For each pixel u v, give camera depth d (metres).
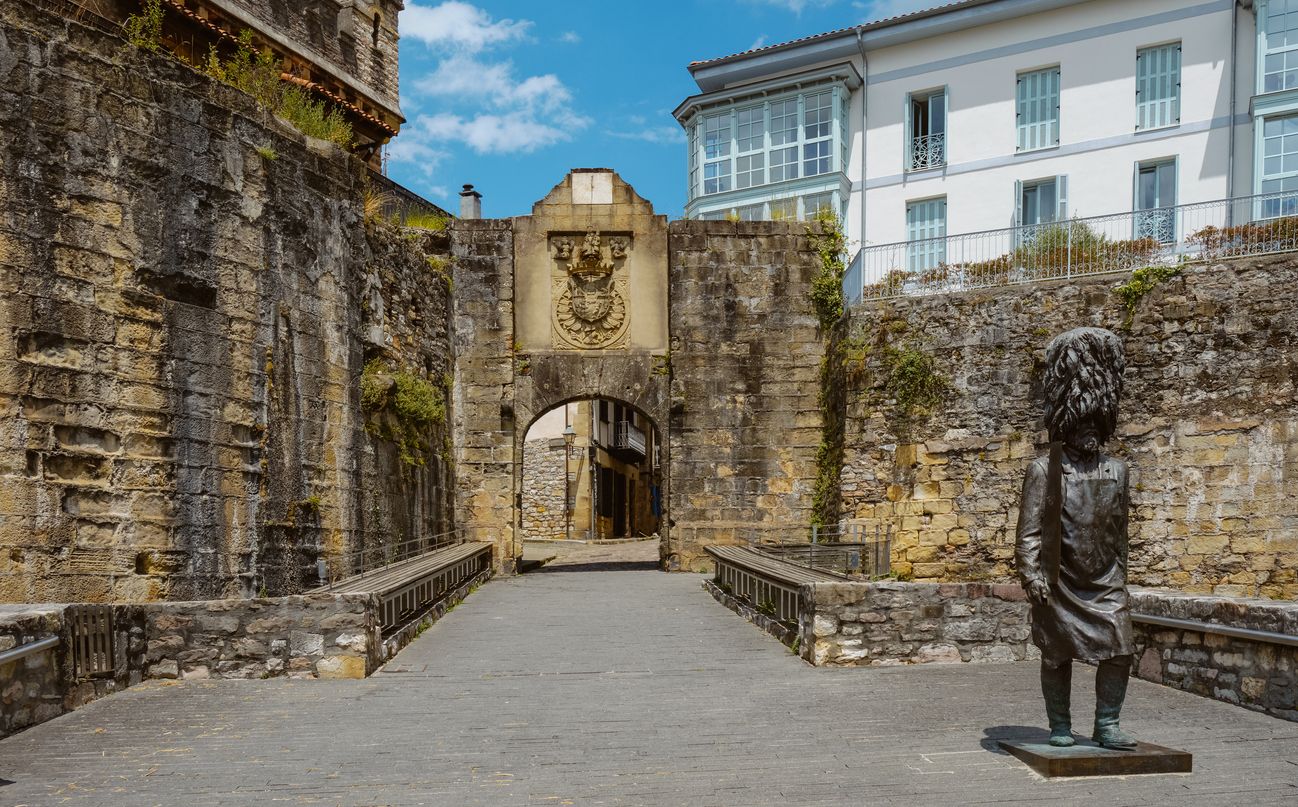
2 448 10.37
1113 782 5.63
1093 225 19.73
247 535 12.59
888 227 27.34
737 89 28.66
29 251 10.71
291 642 9.20
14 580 10.34
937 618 9.79
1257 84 23.30
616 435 39.19
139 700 8.18
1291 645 7.04
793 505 20.42
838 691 8.45
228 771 6.11
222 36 20.14
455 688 8.73
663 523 21.16
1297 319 15.16
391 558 16.17
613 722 7.39
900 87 27.52
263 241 13.20
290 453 13.41
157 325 11.79
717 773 5.97
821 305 20.84
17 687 7.17
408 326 18.08
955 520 17.09
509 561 20.30
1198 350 15.76
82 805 5.46
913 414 17.58
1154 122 24.75
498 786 5.76
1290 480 14.93
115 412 11.30
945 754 6.32
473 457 20.50
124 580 11.21
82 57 11.35
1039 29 26.03
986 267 18.55
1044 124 25.97
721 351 20.72
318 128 15.47
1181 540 15.54
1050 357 6.11
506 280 20.89
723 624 12.85
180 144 12.23
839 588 9.78
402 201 21.28
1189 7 24.41
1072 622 5.93
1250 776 5.73
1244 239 16.83
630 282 21.05
